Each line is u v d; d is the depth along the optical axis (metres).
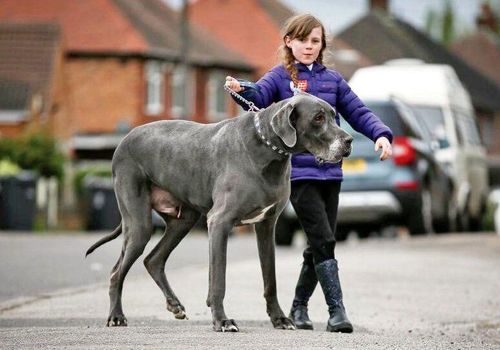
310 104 8.11
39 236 24.45
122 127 50.84
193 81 54.72
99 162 50.75
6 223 31.59
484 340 8.97
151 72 51.88
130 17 52.47
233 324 8.20
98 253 17.86
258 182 8.23
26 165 35.06
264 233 8.68
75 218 37.09
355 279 13.52
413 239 19.58
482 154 26.31
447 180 22.23
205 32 59.03
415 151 19.45
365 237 22.05
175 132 8.76
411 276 13.89
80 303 11.07
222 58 56.12
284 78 8.88
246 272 14.13
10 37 47.78
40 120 45.06
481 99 76.50
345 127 19.42
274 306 8.82
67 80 51.03
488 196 26.72
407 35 76.75
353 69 67.50
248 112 8.43
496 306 11.41
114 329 8.39
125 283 12.88
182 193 8.66
